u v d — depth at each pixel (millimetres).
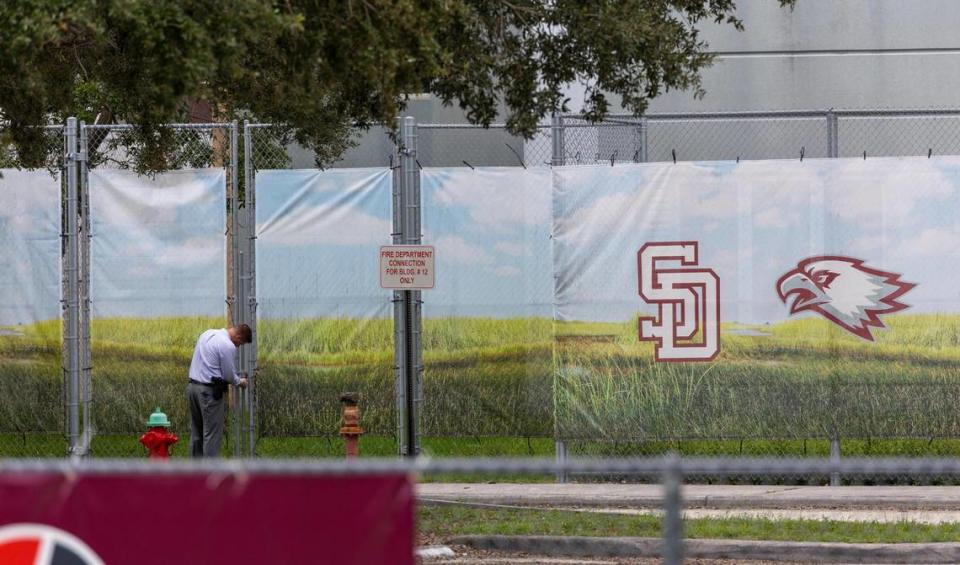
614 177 51688
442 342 53344
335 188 53812
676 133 76750
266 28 34812
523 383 53125
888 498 47000
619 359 51719
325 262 53938
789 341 51062
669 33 42250
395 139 51812
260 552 20062
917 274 50625
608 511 45125
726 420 51281
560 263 51875
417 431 52844
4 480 20062
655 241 51562
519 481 52719
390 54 35875
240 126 61719
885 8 78875
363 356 53750
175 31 33594
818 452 54188
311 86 39469
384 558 19938
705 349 51375
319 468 19609
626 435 51688
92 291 54719
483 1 41844
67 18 33062
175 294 54438
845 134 75938
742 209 51250
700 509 46406
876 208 50750
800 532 38781
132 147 62562
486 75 42281
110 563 20125
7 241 54625
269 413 54000
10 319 54688
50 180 54562
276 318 54031
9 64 35219
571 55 42094
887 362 50719
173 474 20156
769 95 78625
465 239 53250
